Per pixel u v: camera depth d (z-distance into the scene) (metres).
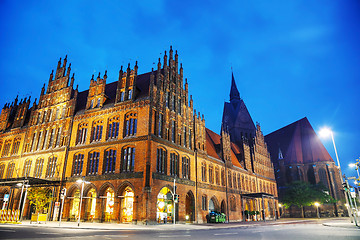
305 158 97.38
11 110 54.41
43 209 39.75
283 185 95.44
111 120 38.78
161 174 35.41
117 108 38.53
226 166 55.25
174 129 41.66
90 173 37.44
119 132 37.03
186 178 41.53
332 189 88.62
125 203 34.19
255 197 60.66
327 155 94.75
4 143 50.66
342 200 86.19
